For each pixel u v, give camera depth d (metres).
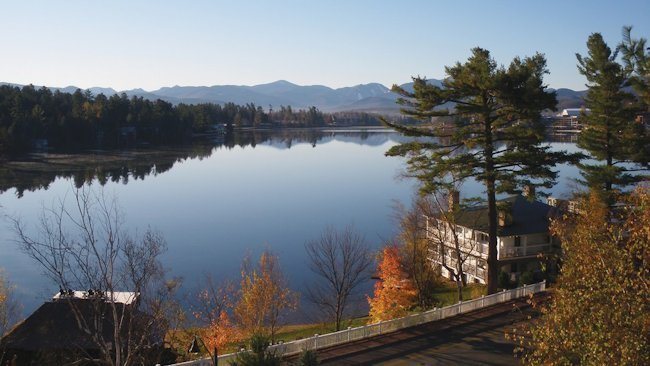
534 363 15.57
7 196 88.00
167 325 25.41
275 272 46.81
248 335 31.95
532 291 34.09
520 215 44.94
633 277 15.28
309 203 94.38
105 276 22.59
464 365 23.33
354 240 60.69
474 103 31.89
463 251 44.50
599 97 38.84
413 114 32.62
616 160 40.44
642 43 35.34
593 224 21.95
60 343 26.39
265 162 158.88
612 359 13.22
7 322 30.64
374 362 23.83
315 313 42.69
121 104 196.25
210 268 55.62
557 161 32.41
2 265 53.72
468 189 91.06
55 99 184.00
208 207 90.06
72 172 116.94
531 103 29.66
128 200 92.62
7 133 138.00
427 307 36.69
